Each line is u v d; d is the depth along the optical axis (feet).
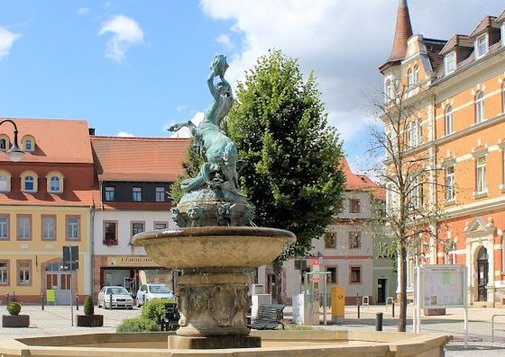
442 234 171.94
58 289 227.20
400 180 107.65
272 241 40.83
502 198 153.79
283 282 231.50
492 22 162.50
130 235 235.20
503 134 155.22
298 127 123.85
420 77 185.37
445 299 78.69
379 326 78.28
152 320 83.97
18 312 114.21
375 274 247.91
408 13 205.98
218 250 40.32
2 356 30.78
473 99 165.68
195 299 42.68
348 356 30.30
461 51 175.22
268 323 89.81
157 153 251.19
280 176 123.13
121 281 234.38
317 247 242.78
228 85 47.93
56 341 44.93
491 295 155.53
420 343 33.24
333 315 122.83
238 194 44.75
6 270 227.20
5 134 237.04
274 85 125.49
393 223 106.83
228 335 42.29
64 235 231.71
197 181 44.96
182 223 44.57
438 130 177.68
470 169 165.37
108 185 238.07
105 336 48.39
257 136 125.80
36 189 233.76
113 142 253.03
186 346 42.09
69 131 248.93
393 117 123.34
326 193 123.03
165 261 42.37
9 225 228.63
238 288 42.86
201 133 46.75
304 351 29.27
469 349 78.43
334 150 126.31
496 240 155.33
